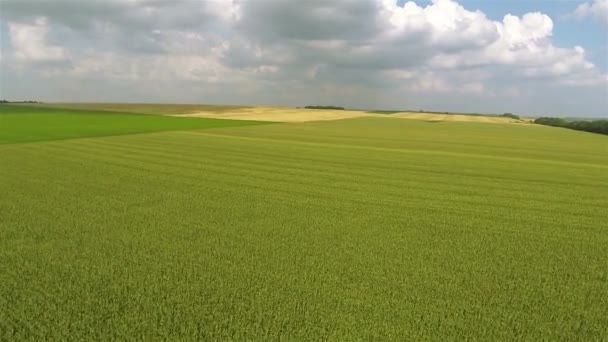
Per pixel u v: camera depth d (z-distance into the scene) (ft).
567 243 36.76
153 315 21.48
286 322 21.16
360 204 51.03
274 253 31.99
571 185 68.64
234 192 56.54
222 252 31.94
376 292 25.13
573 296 25.27
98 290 24.39
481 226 42.01
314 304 23.27
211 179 66.18
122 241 34.17
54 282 25.43
